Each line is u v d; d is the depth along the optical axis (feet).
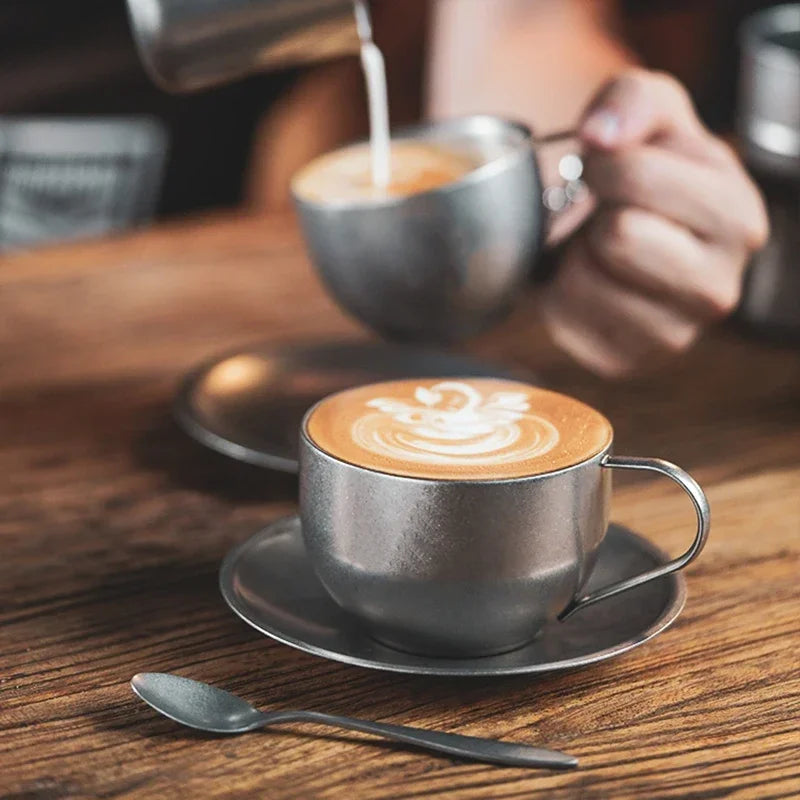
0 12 5.69
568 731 1.95
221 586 2.10
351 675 2.05
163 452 2.62
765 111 2.95
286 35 2.58
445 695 2.01
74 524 2.39
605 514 2.03
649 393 2.84
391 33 5.55
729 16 5.79
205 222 3.83
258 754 1.91
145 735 1.94
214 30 2.53
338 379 2.80
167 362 2.97
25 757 1.90
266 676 2.04
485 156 2.77
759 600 2.20
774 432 2.68
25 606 2.19
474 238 2.53
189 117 5.89
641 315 2.84
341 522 1.98
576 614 2.12
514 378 2.75
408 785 1.86
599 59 3.91
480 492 1.93
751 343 3.05
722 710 1.99
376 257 2.55
